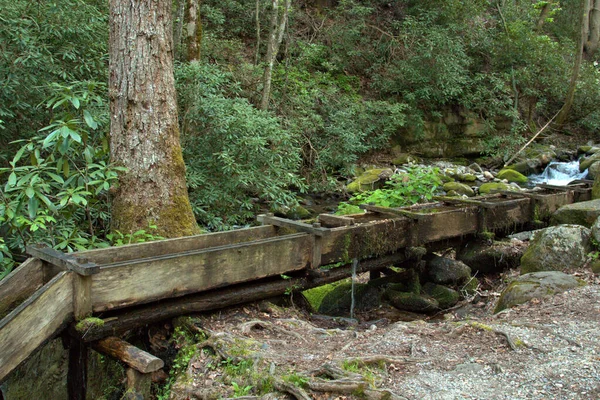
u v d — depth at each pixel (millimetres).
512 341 3621
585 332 3758
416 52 15602
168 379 3732
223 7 15281
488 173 14438
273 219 5141
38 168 4742
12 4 6758
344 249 5137
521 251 6547
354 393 3008
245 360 3424
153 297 3797
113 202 5570
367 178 12742
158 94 5496
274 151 9156
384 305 5875
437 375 3248
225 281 4199
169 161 5574
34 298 3307
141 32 5391
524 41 17500
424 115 15891
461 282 6121
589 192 8156
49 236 5223
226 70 12602
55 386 4289
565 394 2920
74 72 7309
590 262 5316
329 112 13672
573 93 17438
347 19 16703
